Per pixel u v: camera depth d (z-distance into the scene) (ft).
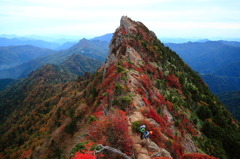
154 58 157.99
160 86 112.37
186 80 174.70
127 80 75.00
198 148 76.48
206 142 86.28
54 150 72.23
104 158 31.01
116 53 149.89
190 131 85.46
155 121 52.24
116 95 61.26
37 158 79.56
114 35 196.03
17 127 271.49
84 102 114.73
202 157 38.58
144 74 102.94
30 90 579.89
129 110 51.98
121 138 35.94
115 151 31.37
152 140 39.47
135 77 86.02
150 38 229.25
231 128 124.36
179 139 63.46
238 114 513.45
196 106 130.93
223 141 99.04
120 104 54.75
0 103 586.45
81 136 43.55
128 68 96.32
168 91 117.91
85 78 354.54
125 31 184.85
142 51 153.79
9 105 520.83
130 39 160.25
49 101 329.52
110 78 88.38
